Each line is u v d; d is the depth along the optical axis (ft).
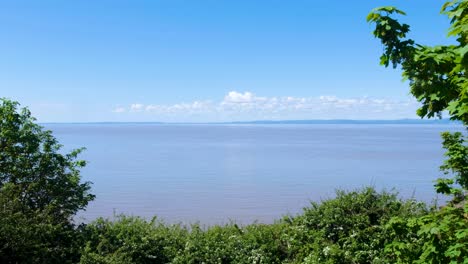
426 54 17.21
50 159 42.09
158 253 39.55
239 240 41.60
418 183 173.17
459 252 16.01
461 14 15.49
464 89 14.96
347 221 41.11
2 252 34.42
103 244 38.68
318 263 36.76
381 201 42.60
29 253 35.24
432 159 347.97
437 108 18.33
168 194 153.58
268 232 43.14
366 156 392.88
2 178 41.55
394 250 20.52
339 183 184.24
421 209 42.34
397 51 17.92
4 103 43.11
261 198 141.08
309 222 42.98
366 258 36.99
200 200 137.80
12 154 41.73
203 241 41.42
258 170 260.62
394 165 285.64
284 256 40.63
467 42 15.40
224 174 236.02
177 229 44.73
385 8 17.87
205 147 624.18
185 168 279.69
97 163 327.67
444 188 22.03
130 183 191.31
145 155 438.40
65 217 41.29
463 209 18.31
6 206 37.19
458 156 21.63
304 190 161.38
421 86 17.72
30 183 41.11
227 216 107.34
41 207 40.81
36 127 43.68
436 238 17.26
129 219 43.60
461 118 16.55
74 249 37.63
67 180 42.32
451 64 17.20
